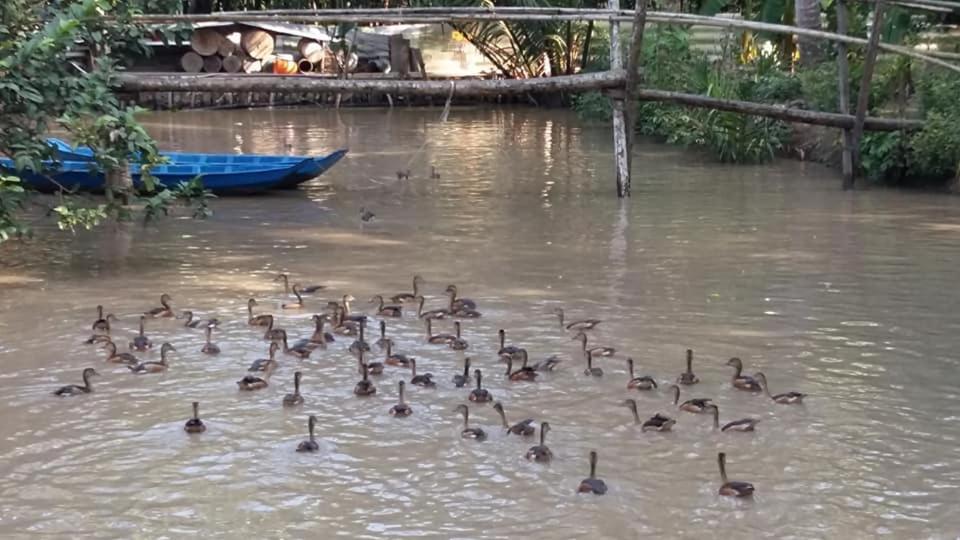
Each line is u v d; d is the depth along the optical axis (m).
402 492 7.46
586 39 33.50
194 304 11.83
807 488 7.51
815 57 22.38
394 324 11.15
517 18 17.45
